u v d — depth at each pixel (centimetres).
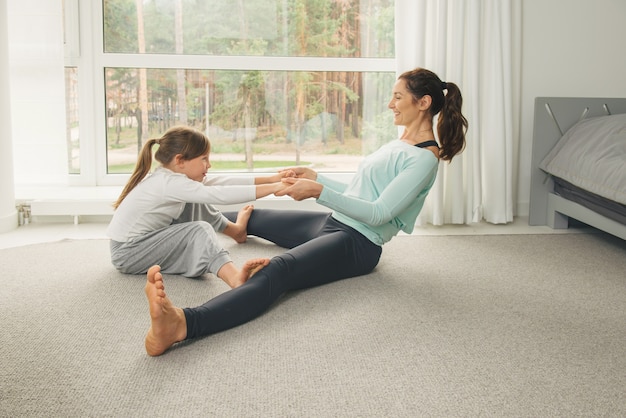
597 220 262
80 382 133
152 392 130
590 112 307
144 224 205
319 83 330
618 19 325
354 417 121
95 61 313
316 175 230
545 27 321
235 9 321
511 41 311
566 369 145
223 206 307
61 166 303
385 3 328
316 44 328
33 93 297
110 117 321
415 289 201
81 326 165
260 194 195
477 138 301
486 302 190
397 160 206
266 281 174
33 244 252
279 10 323
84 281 203
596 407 127
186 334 152
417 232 291
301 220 238
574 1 321
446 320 174
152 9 315
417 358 149
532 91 325
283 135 334
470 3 294
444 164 306
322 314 176
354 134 337
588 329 170
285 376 138
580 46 325
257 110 330
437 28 297
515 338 162
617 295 199
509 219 307
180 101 324
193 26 320
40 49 294
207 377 137
